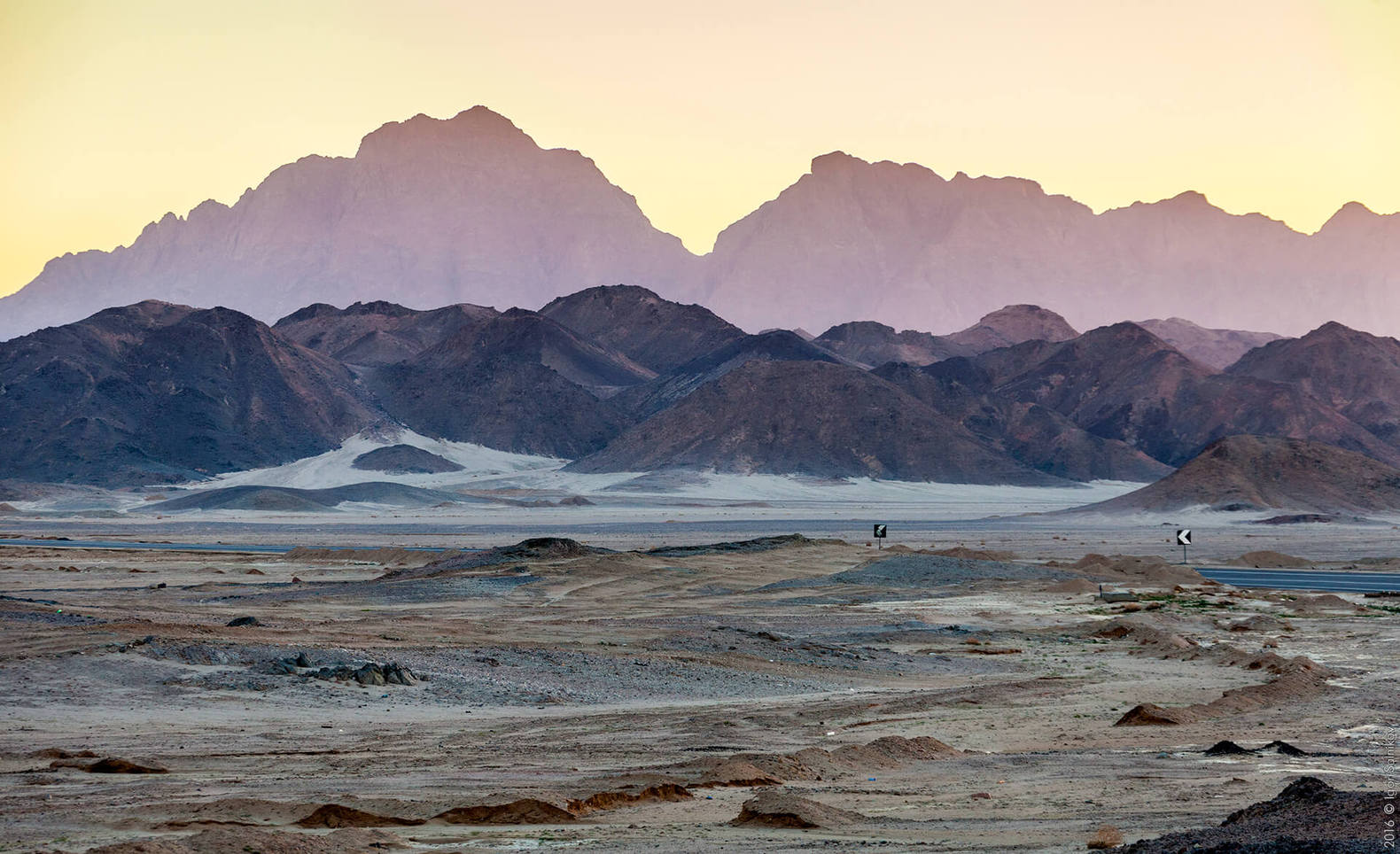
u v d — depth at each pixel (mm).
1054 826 25078
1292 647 73500
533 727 44406
